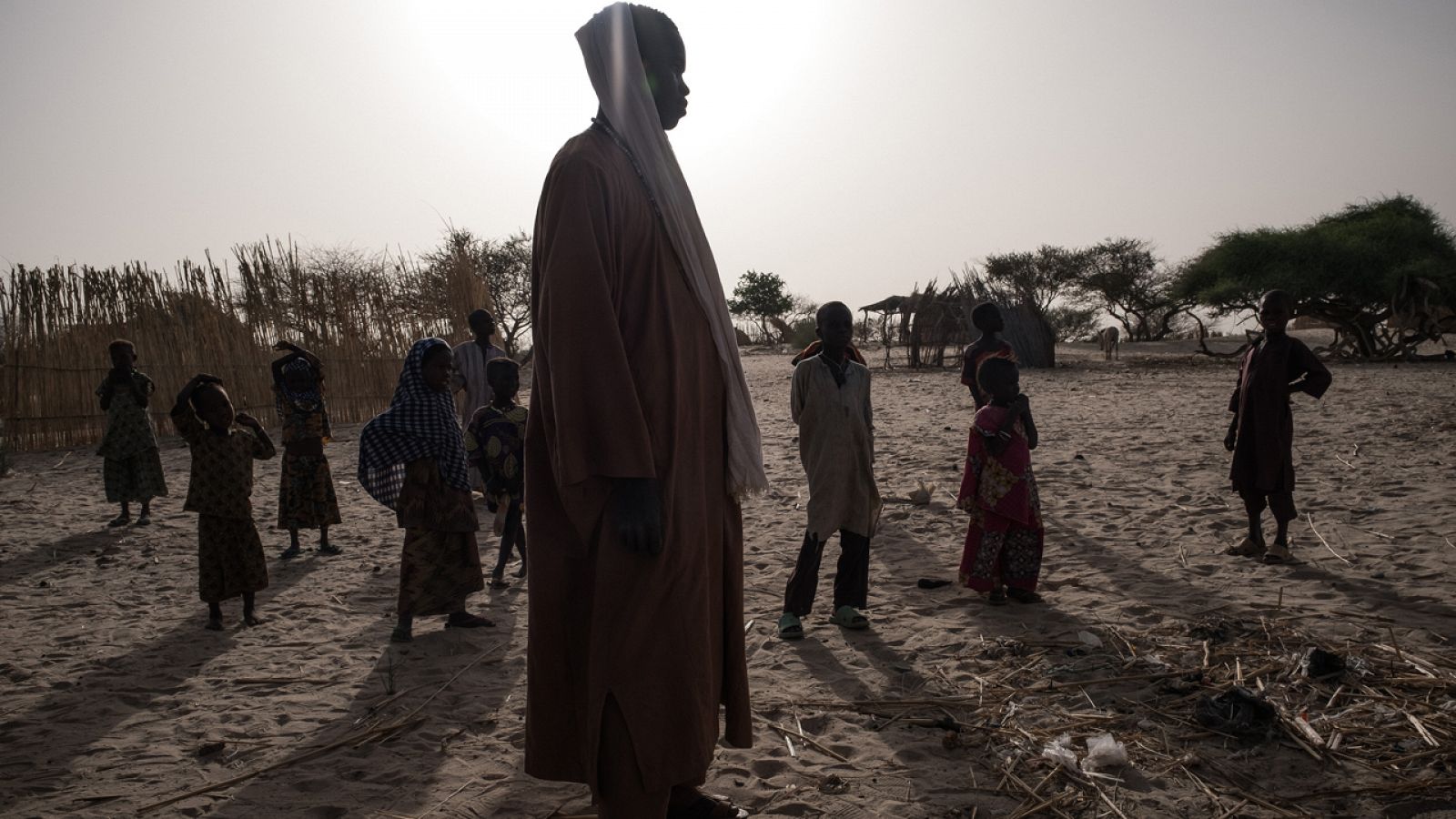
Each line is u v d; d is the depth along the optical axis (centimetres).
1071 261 6756
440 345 519
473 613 562
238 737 387
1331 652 414
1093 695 399
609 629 219
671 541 222
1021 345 3184
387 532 825
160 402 1617
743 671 253
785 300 7456
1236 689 374
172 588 645
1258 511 611
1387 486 811
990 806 309
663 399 224
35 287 1521
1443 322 3559
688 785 279
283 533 831
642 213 228
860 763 344
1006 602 538
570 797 323
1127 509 775
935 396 2131
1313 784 316
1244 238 3738
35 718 412
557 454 213
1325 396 1741
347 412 1773
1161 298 6469
